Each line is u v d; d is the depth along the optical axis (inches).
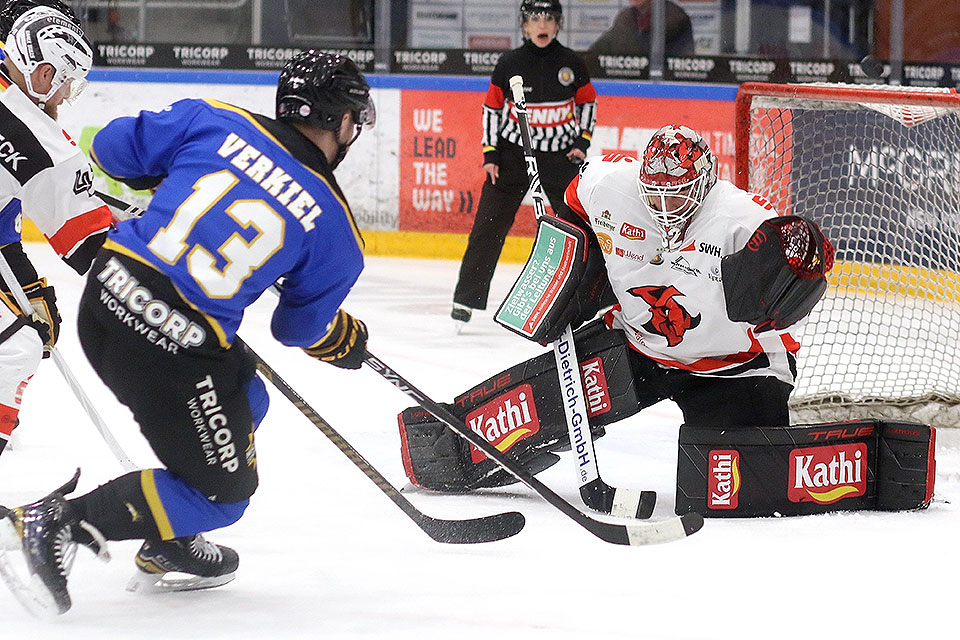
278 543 324.5
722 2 1005.8
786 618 273.0
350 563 308.2
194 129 260.2
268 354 639.8
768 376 375.9
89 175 309.7
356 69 260.7
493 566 308.2
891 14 1004.6
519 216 1026.1
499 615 270.5
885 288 652.1
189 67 1043.9
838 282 625.9
